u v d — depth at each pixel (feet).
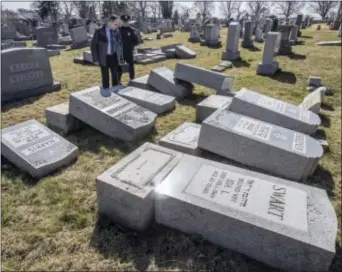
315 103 18.34
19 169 11.89
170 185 8.84
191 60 37.81
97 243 8.36
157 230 8.83
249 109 16.17
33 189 10.77
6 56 19.58
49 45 52.65
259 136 12.43
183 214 8.34
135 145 14.28
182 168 9.73
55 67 31.91
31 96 21.63
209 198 8.33
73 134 15.49
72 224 9.11
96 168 12.34
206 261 7.77
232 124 13.06
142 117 15.52
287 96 23.73
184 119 17.89
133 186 8.75
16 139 12.51
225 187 8.85
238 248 7.93
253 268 7.62
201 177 9.29
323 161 13.82
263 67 30.78
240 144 12.40
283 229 7.37
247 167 12.62
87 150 13.75
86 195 10.51
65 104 16.78
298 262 7.33
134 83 23.67
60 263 7.72
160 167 9.78
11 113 18.17
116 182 8.88
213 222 7.97
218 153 12.97
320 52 43.91
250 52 44.75
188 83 22.76
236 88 25.30
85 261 7.77
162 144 13.64
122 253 8.02
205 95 22.61
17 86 20.66
